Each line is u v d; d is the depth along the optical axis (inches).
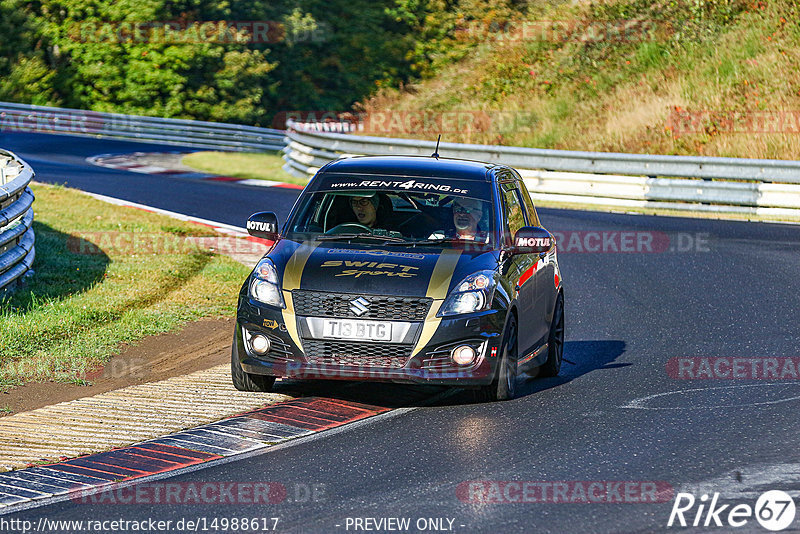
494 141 4439.0
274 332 1093.8
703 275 2062.0
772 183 3240.7
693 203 3176.7
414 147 3708.2
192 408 1115.9
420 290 1082.7
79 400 1154.7
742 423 1045.8
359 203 1221.7
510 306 1125.1
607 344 1501.0
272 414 1088.2
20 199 1785.2
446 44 7047.2
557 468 896.3
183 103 6697.8
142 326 1523.1
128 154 4894.2
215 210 2876.5
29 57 6884.8
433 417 1075.3
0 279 1605.6
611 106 4439.0
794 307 1729.8
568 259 2294.5
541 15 5954.7
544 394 1186.6
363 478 871.1
